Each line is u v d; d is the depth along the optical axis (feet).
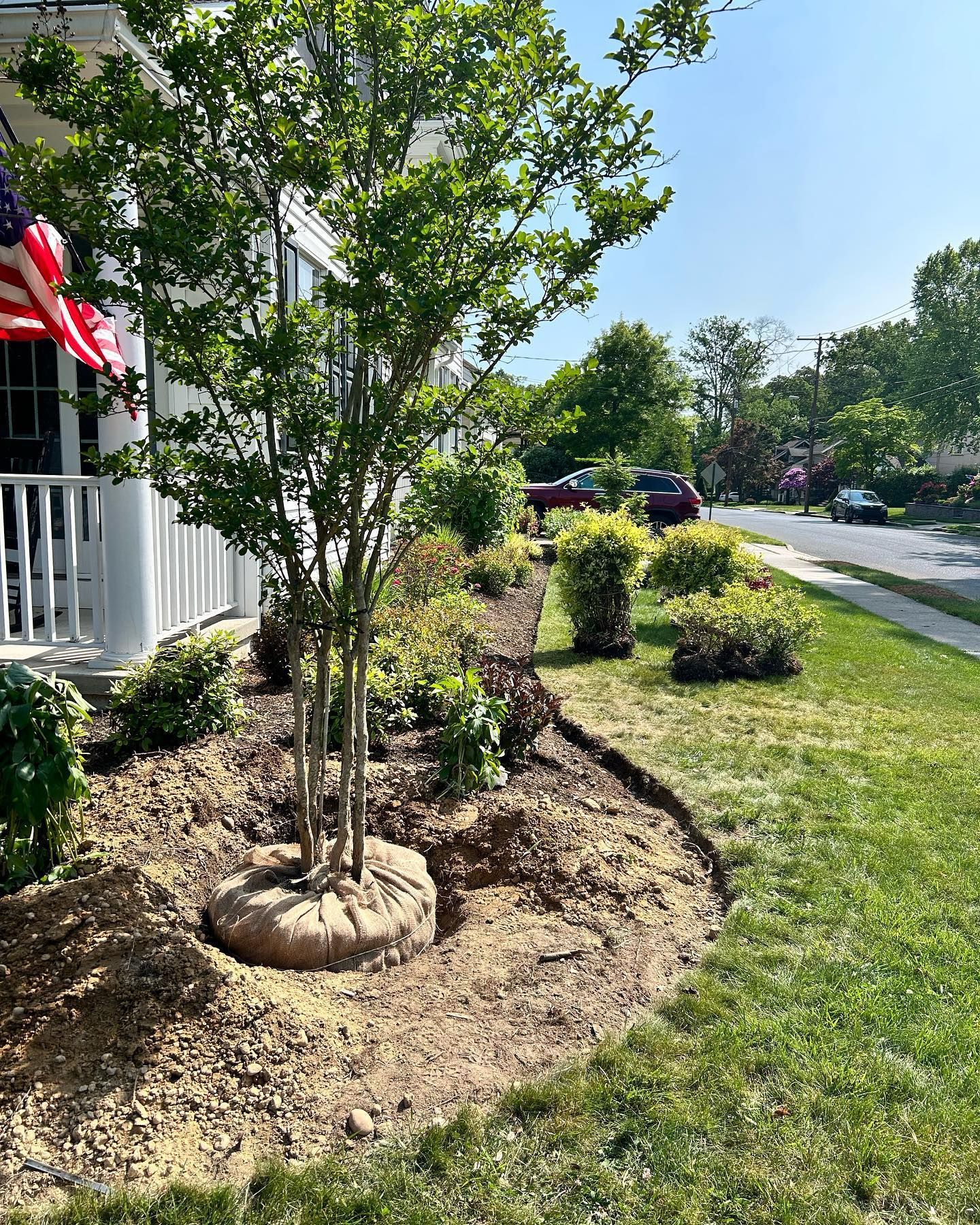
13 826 10.39
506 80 9.50
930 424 146.92
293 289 24.38
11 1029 8.31
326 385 12.15
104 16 14.24
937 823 15.71
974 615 42.09
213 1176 7.20
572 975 10.32
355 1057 8.72
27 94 9.19
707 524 40.11
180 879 11.54
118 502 17.10
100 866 11.00
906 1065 8.96
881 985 10.41
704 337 244.22
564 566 30.99
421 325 9.16
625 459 69.00
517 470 42.70
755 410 248.52
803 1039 9.28
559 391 10.68
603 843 13.89
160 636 18.83
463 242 9.47
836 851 14.44
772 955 11.03
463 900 12.35
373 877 11.69
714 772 18.20
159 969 9.03
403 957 10.71
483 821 14.16
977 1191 7.35
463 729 15.44
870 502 131.13
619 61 9.14
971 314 141.08
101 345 15.37
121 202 9.07
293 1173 7.21
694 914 12.39
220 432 10.02
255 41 9.49
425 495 10.84
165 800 13.29
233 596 24.64
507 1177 7.29
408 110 10.23
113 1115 7.61
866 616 41.22
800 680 27.68
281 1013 8.95
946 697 25.94
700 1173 7.40
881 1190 7.33
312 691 17.44
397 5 9.34
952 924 12.07
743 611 28.17
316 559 10.55
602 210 9.42
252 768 15.33
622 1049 8.93
